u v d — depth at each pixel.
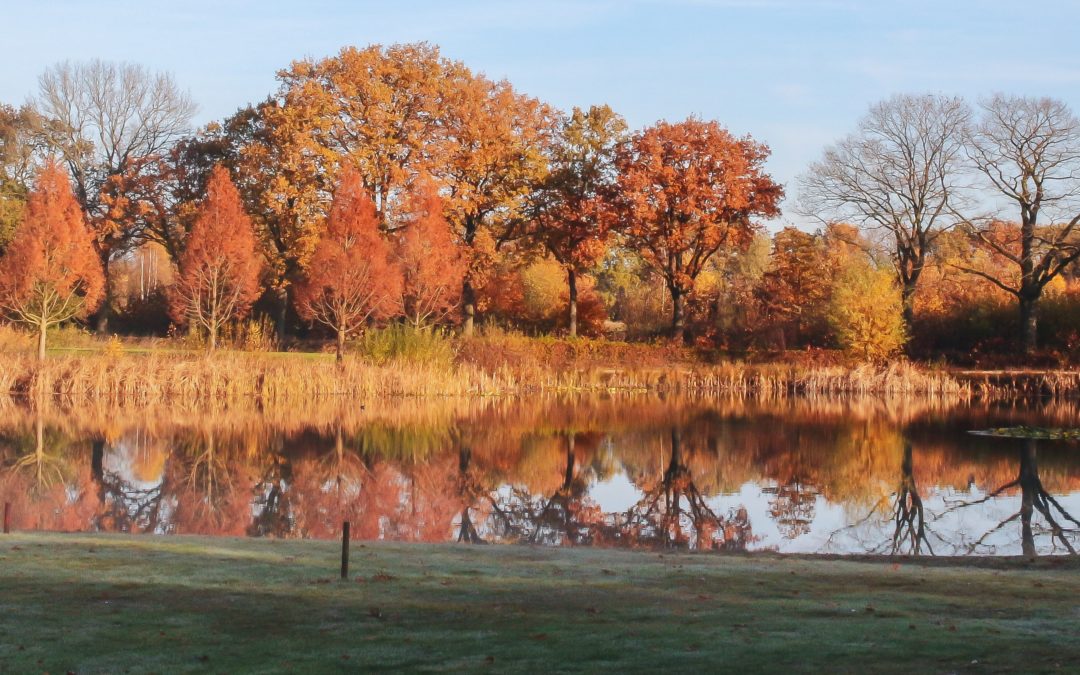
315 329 63.03
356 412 38.91
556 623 9.32
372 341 47.06
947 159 54.78
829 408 43.03
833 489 23.81
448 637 8.80
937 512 20.81
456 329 58.91
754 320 60.22
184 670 7.84
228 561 12.23
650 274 73.88
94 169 59.53
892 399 47.53
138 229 58.75
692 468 27.09
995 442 31.64
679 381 51.81
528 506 21.81
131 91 59.31
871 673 7.63
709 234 54.50
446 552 13.78
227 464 26.67
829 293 58.94
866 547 17.45
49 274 42.53
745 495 23.14
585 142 60.06
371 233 46.78
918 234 55.66
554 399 45.91
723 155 54.81
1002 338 54.97
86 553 12.47
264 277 57.03
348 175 47.38
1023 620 9.56
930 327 57.94
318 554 13.10
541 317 68.25
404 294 49.78
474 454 29.30
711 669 7.78
